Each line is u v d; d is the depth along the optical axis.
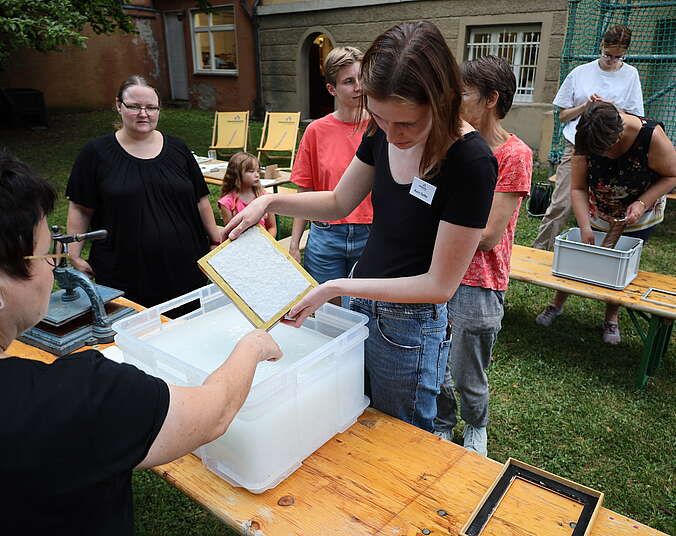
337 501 1.26
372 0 10.45
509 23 8.79
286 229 6.03
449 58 1.13
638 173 3.03
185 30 14.13
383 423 1.55
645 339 3.04
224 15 13.55
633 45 6.57
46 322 1.91
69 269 1.96
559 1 8.16
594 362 3.42
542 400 3.04
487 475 1.34
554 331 3.82
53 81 13.16
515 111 8.80
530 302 4.27
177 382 1.32
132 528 0.94
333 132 2.71
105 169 2.64
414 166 1.36
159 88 15.09
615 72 4.60
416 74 1.09
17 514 0.76
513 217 2.13
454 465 1.37
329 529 1.18
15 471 0.73
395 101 1.12
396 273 1.47
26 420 0.74
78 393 0.78
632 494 2.37
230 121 9.43
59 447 0.75
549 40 8.38
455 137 1.22
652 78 6.29
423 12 9.84
